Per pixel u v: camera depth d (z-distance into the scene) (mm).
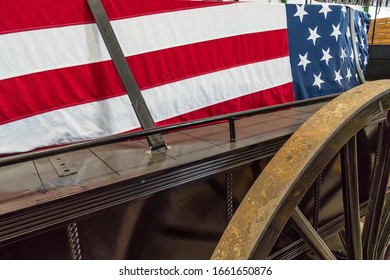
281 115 1681
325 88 1977
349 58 2170
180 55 1458
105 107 1280
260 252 724
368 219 1093
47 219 738
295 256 1436
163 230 964
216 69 1568
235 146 1090
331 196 1566
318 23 1936
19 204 716
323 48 1960
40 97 1148
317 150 775
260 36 1707
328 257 916
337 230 1655
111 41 1198
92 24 1233
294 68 1855
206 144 1146
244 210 780
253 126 1442
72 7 1188
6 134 1093
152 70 1388
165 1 1404
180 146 1144
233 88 1633
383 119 1654
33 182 864
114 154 1105
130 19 1320
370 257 1091
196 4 1491
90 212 796
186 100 1491
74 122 1220
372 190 1083
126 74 1176
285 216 754
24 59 1112
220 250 760
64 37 1181
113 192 822
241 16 1631
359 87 957
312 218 1489
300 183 761
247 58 1672
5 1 1064
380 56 2844
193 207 1019
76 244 798
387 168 1028
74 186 811
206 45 1530
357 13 2320
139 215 898
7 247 705
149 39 1371
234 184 1112
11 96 1096
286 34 1811
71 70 1201
